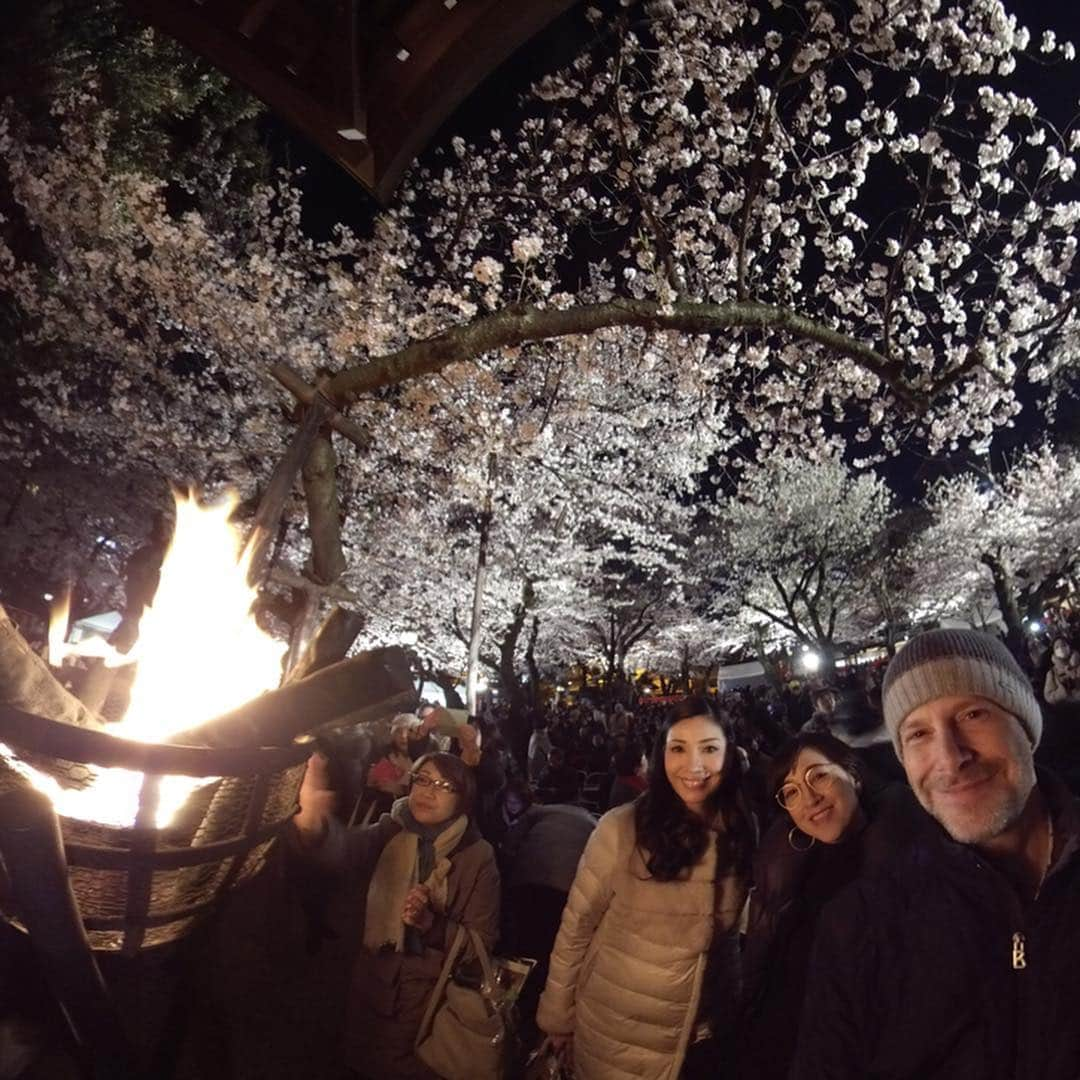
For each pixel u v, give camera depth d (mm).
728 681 46344
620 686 31141
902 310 10602
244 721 1288
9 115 11203
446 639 24234
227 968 1720
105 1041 1215
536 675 27109
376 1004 2527
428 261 13492
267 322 12414
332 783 1887
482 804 5270
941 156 9289
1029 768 1373
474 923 2643
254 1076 1777
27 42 10758
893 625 32625
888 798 2465
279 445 13188
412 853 2623
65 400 12961
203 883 1325
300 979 1937
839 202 10172
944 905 1398
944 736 1394
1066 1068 1212
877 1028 1431
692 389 12391
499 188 12719
